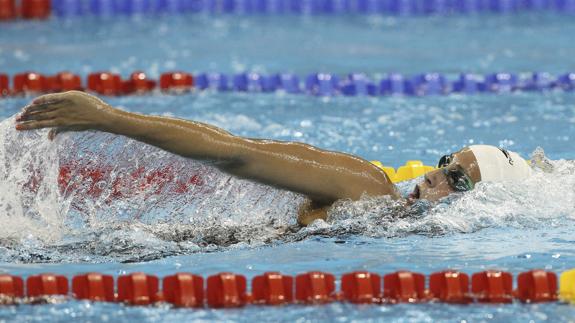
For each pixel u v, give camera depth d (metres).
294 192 12.97
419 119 22.61
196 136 12.16
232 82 26.86
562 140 20.05
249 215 13.45
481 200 13.70
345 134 21.00
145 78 26.25
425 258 12.30
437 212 13.56
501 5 42.00
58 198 12.80
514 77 26.83
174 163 13.22
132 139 12.66
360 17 40.94
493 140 20.23
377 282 11.07
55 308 10.59
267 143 12.66
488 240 13.05
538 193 13.92
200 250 12.68
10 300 10.79
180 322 10.19
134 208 13.43
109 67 29.09
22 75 25.47
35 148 12.48
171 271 11.81
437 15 41.34
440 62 30.58
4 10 38.84
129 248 12.63
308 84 26.52
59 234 12.91
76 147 12.92
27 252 12.45
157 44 33.72
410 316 10.44
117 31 36.38
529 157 18.62
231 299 10.81
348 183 13.06
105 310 10.56
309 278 11.02
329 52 32.56
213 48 33.06
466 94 26.14
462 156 13.77
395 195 13.52
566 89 26.59
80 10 40.34
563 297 10.98
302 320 10.30
